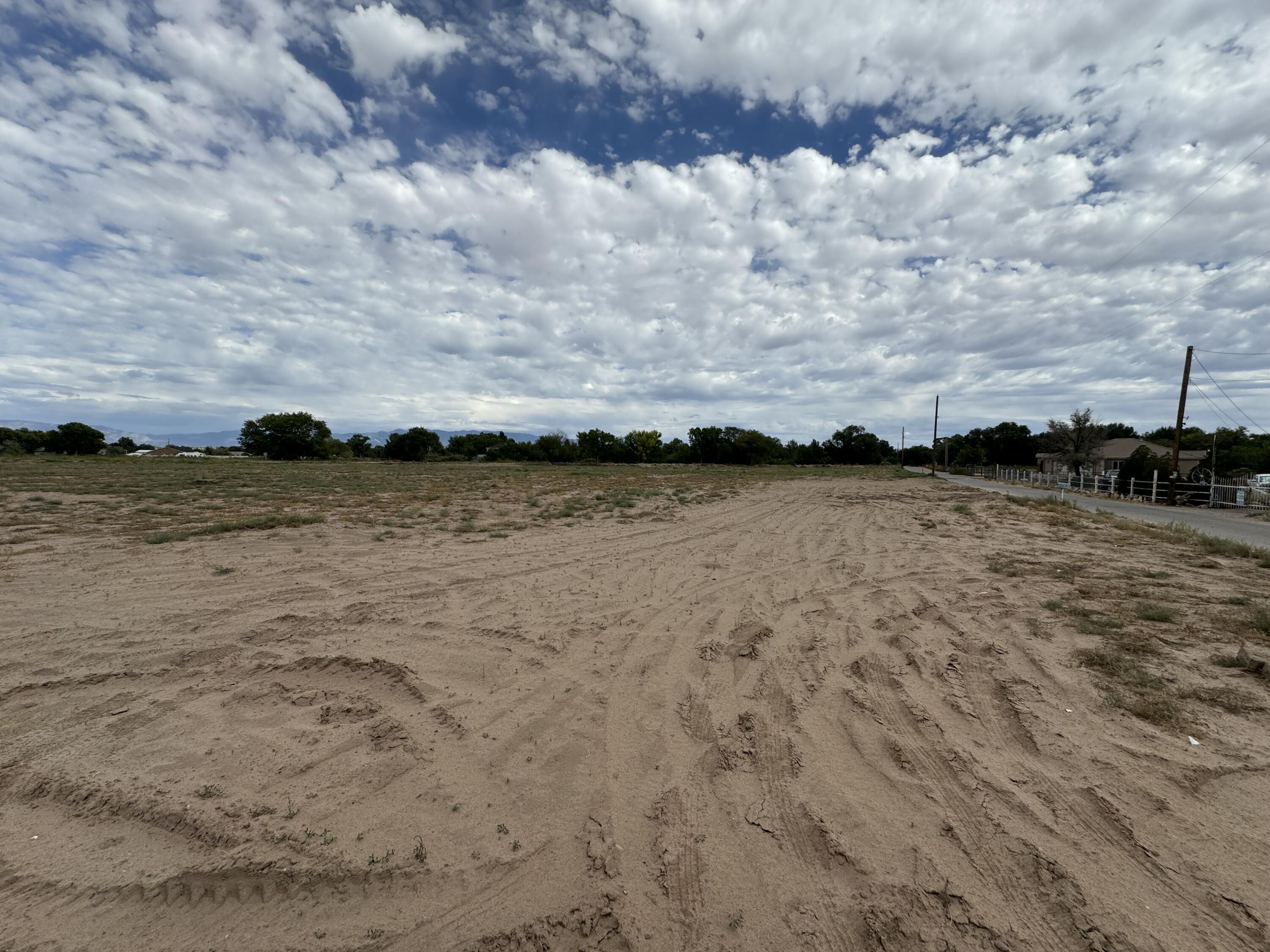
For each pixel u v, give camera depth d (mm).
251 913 2434
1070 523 15188
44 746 3732
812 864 2684
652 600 7297
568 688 4656
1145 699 4238
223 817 3004
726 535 12883
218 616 6402
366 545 10844
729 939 2295
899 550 10914
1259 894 2449
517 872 2645
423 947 2268
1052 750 3604
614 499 20641
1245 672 4703
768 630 6094
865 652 5414
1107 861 2666
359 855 2742
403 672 4879
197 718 4121
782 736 3846
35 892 2533
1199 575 8453
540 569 8984
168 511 15094
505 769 3482
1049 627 6016
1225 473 33312
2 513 14055
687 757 3625
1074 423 42625
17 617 6312
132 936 2330
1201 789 3186
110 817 3025
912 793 3211
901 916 2381
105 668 4969
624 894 2520
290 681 4758
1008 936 2277
